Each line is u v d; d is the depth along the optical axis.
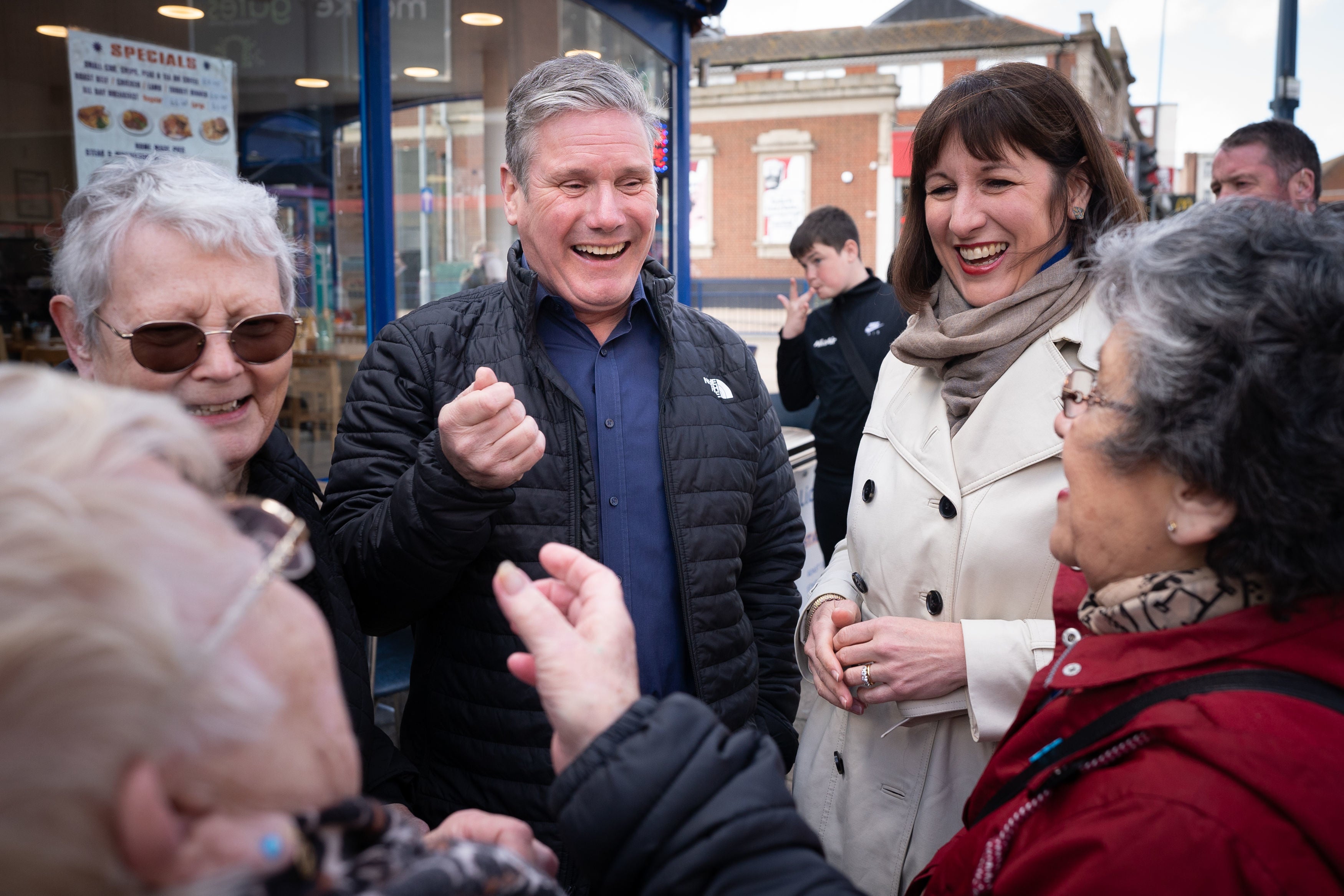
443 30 4.06
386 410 1.70
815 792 1.76
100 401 0.56
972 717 1.43
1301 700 0.80
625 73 1.73
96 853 0.47
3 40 2.86
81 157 3.06
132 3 3.12
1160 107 19.78
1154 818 0.76
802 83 27.97
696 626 1.72
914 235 1.86
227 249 1.22
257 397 1.30
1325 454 0.78
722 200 29.19
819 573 4.59
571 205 1.66
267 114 3.51
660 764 0.76
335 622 1.39
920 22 28.05
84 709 0.46
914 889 1.16
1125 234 1.02
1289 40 8.91
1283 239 0.85
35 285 3.02
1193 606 0.88
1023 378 1.57
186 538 0.53
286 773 0.58
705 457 1.77
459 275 4.30
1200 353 0.84
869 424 1.88
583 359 1.78
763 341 22.59
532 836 0.98
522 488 1.64
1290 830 0.73
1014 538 1.52
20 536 0.46
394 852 0.63
